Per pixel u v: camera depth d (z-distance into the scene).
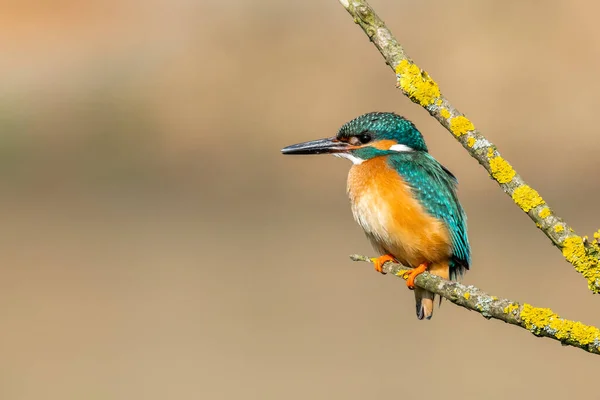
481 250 13.44
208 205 15.89
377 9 18.69
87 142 17.75
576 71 17.28
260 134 17.61
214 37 19.09
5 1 20.67
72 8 20.70
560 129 16.69
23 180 16.91
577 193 15.59
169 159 17.36
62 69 19.31
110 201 16.09
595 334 3.85
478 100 17.25
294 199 15.95
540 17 17.98
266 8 19.23
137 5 20.03
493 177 3.99
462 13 18.31
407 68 4.14
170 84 18.59
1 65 19.45
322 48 18.38
